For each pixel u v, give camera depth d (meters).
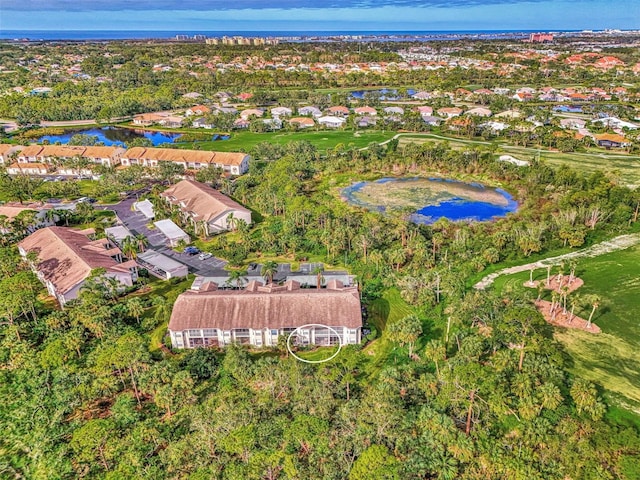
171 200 136.12
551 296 88.06
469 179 160.12
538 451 53.97
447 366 65.81
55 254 99.31
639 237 110.62
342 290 82.62
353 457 53.56
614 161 168.62
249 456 54.16
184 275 100.38
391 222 118.12
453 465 52.66
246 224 119.44
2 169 167.25
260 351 77.44
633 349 73.25
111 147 182.62
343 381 65.62
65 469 56.03
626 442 52.59
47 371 71.00
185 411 63.38
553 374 62.72
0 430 61.69
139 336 76.81
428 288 87.88
